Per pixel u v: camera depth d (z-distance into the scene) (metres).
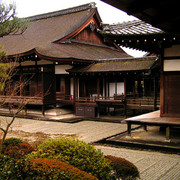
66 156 5.59
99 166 5.56
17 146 7.84
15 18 14.00
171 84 12.86
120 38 11.65
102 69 20.31
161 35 10.74
